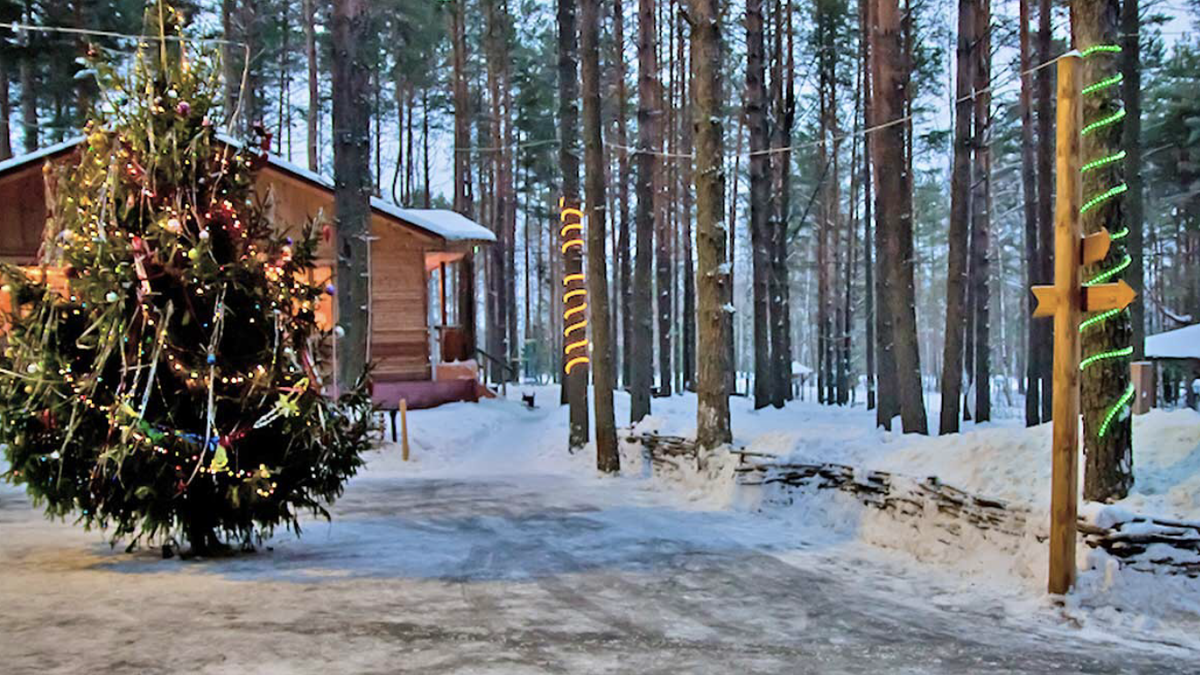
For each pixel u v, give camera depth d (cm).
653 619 628
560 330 4928
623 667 511
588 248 1620
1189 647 570
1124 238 725
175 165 762
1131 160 1585
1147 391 958
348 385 1795
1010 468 805
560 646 553
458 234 2477
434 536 960
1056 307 666
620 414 2423
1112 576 641
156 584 703
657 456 1525
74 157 840
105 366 744
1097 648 568
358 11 1848
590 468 1673
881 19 1554
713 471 1266
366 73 1867
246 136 864
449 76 4484
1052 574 660
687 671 508
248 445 785
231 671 486
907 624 623
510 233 4206
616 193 4109
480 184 4366
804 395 4962
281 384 784
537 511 1152
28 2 2598
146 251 739
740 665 523
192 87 803
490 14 3794
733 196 3712
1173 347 2447
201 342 764
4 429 736
